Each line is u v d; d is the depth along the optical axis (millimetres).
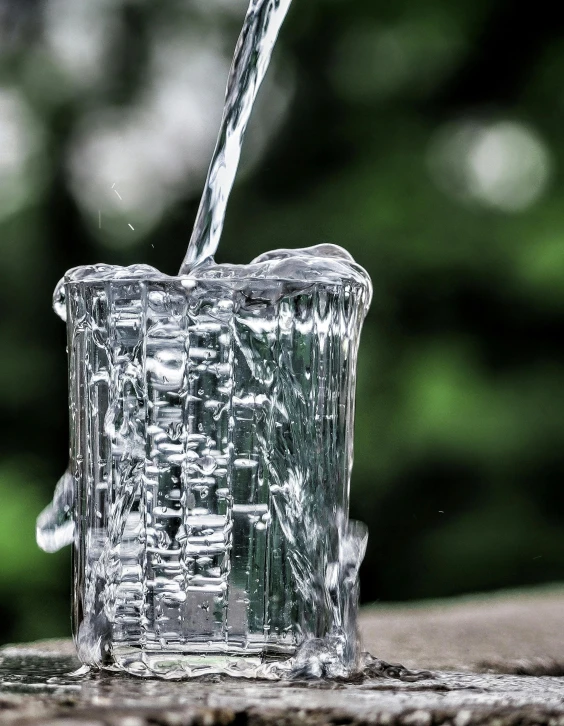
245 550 1499
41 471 5703
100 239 6035
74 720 1119
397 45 5699
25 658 1782
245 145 5875
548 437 5406
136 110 6211
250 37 1910
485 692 1425
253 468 1507
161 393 1515
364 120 5688
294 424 1516
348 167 5664
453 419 5309
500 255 5395
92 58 6250
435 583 5461
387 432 5375
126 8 6258
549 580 5453
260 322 1514
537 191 5555
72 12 6215
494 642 2121
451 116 5703
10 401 5742
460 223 5422
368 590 5441
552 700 1329
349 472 1576
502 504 5441
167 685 1402
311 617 1501
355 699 1294
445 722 1226
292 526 1509
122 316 1529
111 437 1529
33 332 5855
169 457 1510
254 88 1905
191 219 6062
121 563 1514
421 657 1916
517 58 5719
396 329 5453
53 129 6066
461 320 5504
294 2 5801
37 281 5910
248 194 5824
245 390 1511
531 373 5504
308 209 5594
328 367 1530
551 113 5664
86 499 1546
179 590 1495
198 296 1515
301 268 1516
